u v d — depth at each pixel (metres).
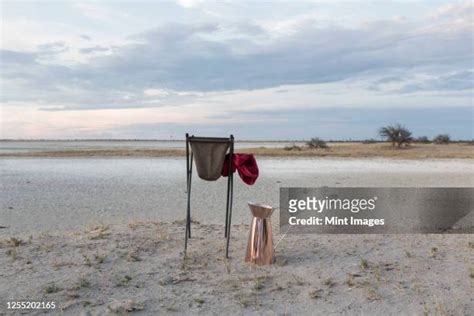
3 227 10.41
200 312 4.51
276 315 4.44
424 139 72.56
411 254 6.36
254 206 5.91
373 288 5.05
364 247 6.77
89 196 15.92
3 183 19.86
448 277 5.38
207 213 12.37
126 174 24.14
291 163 32.91
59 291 4.94
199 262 5.97
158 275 5.46
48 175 23.66
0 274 5.43
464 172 25.31
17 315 4.39
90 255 6.18
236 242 7.04
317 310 4.54
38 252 6.32
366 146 61.56
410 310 4.52
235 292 4.96
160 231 7.79
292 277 5.39
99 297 4.82
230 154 5.93
